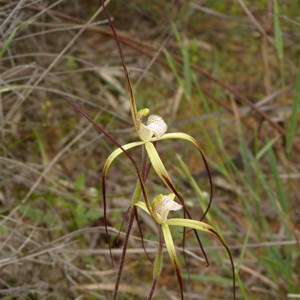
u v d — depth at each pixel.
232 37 1.04
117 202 0.74
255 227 0.69
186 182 0.81
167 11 1.01
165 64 0.79
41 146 0.74
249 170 0.72
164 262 0.71
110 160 0.37
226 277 0.72
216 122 0.90
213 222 0.55
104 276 0.67
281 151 0.85
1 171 0.66
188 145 0.86
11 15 0.56
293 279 0.69
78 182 0.69
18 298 0.59
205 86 0.96
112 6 0.99
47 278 0.62
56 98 0.82
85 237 0.71
